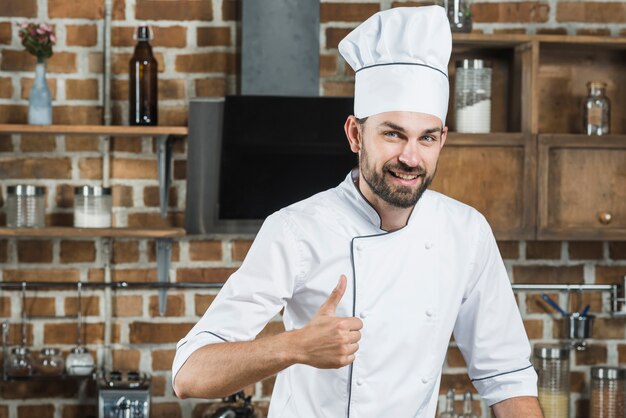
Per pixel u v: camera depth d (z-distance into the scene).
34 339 3.58
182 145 3.60
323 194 2.14
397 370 2.10
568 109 3.65
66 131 3.30
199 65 3.60
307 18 3.41
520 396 2.17
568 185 3.42
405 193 1.93
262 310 2.03
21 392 3.57
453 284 2.14
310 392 2.09
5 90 3.54
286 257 2.05
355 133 2.09
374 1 3.63
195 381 1.83
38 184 3.57
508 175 3.39
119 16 3.57
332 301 1.77
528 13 3.68
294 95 3.41
